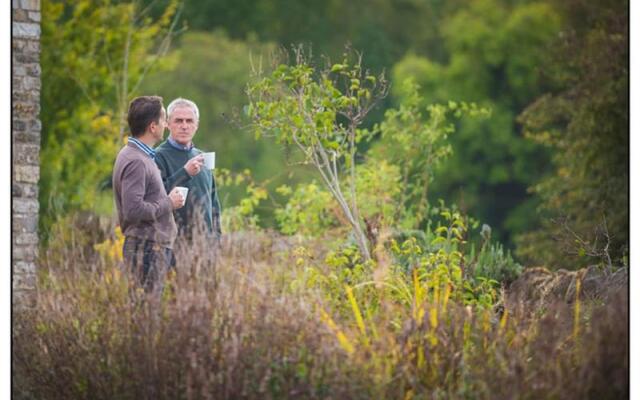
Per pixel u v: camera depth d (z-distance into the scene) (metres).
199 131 51.34
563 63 31.75
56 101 33.66
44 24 33.69
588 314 12.41
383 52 55.88
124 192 13.38
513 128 54.59
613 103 28.69
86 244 19.02
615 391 10.55
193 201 14.29
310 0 56.03
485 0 57.16
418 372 10.87
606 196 28.25
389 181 21.28
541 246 28.45
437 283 12.62
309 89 14.73
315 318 11.50
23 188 16.56
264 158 48.75
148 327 11.41
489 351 10.93
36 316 13.15
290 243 18.78
